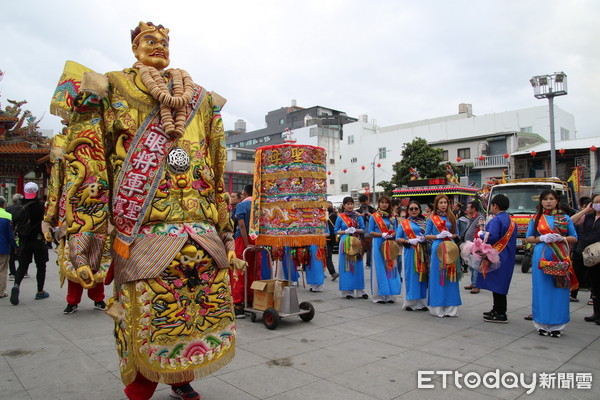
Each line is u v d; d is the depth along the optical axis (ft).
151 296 8.13
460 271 19.70
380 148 131.95
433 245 19.86
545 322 15.90
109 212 8.68
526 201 42.65
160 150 8.47
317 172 17.95
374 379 11.63
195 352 8.45
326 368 12.48
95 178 8.20
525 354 13.93
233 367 12.52
